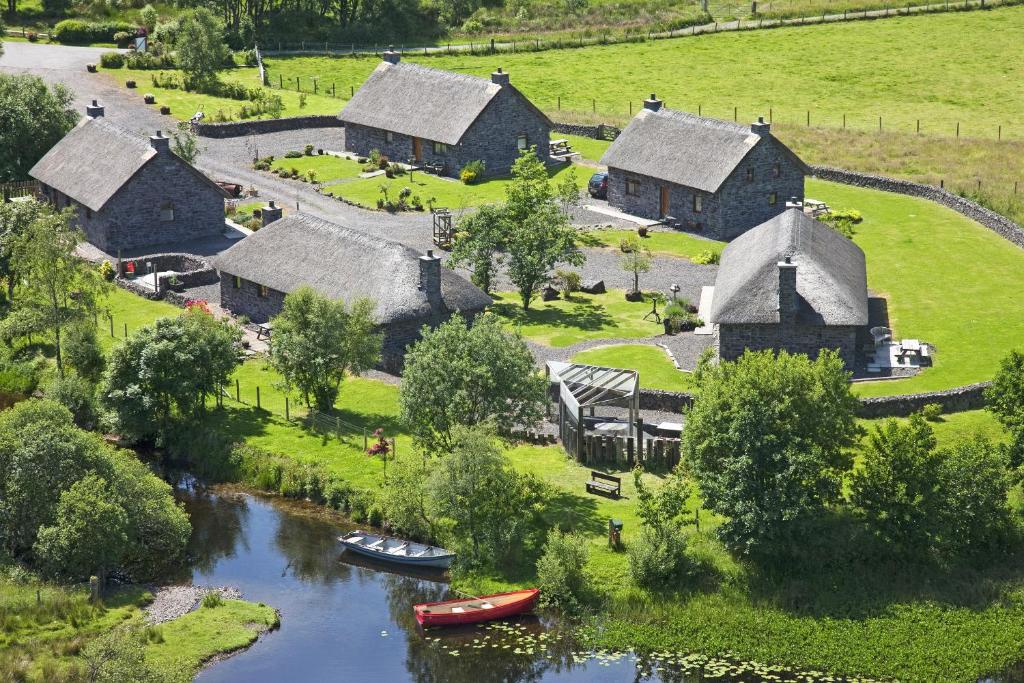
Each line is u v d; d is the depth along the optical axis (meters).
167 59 161.25
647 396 79.44
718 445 64.69
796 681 58.38
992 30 174.50
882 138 137.62
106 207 108.31
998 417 69.69
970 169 126.94
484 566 66.12
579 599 63.44
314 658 59.91
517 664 59.78
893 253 105.25
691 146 114.38
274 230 96.75
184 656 59.22
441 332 72.88
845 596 62.47
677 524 65.12
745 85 160.25
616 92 158.62
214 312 97.50
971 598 62.12
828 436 65.44
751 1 194.75
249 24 175.88
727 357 85.44
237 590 65.44
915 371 83.44
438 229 109.25
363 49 178.12
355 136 136.50
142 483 68.25
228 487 75.31
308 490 73.69
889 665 59.06
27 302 89.19
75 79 154.25
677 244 110.69
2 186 118.25
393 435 78.12
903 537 63.97
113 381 79.56
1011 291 96.50
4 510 66.44
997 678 58.47
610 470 73.44
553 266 102.38
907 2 184.88
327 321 79.94
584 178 128.12
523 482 67.25
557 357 87.69
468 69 168.12
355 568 67.50
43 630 60.19
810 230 92.19
